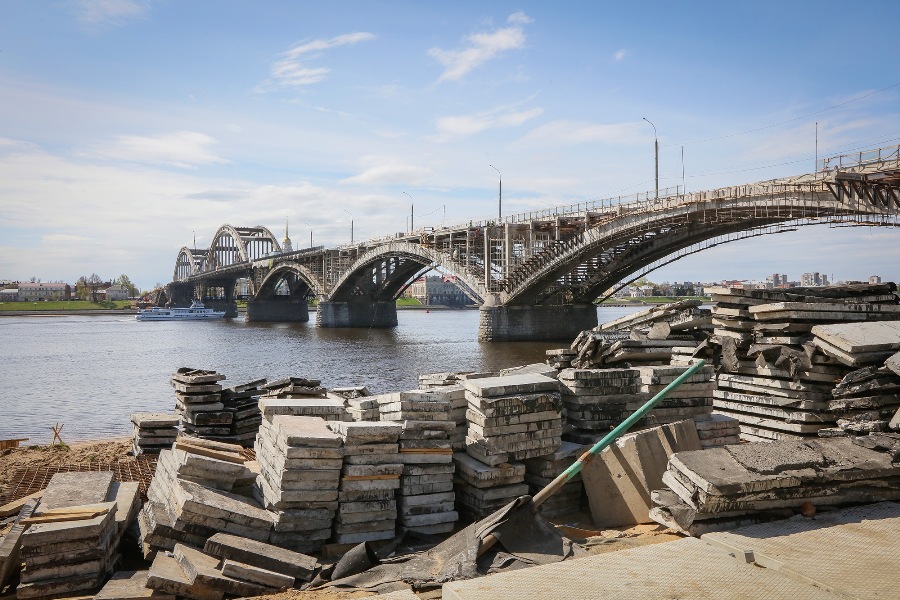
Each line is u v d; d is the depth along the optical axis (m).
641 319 17.95
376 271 120.19
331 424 10.09
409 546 9.26
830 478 8.42
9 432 25.48
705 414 12.19
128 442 19.72
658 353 14.30
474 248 93.50
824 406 11.93
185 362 57.66
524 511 8.59
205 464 9.50
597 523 9.90
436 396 10.26
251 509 9.09
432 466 9.80
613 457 10.15
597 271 79.38
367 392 16.09
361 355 63.12
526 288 76.75
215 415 15.45
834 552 6.84
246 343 84.31
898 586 5.89
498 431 10.02
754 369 13.04
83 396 36.69
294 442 9.03
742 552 6.88
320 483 9.16
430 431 9.86
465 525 10.10
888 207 39.94
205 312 190.38
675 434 10.60
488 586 5.96
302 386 16.28
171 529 8.55
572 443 11.12
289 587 7.92
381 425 9.52
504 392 10.18
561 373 11.91
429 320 172.75
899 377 10.83
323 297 128.25
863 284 14.21
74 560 7.90
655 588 5.88
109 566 8.40
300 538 9.05
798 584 6.00
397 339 90.69
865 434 10.59
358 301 127.94
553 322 83.50
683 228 65.56
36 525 7.99
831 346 11.59
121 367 54.19
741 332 13.29
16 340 93.62
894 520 7.92
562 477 8.90
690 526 8.07
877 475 8.62
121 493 9.98
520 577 6.20
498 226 82.94
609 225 63.09
